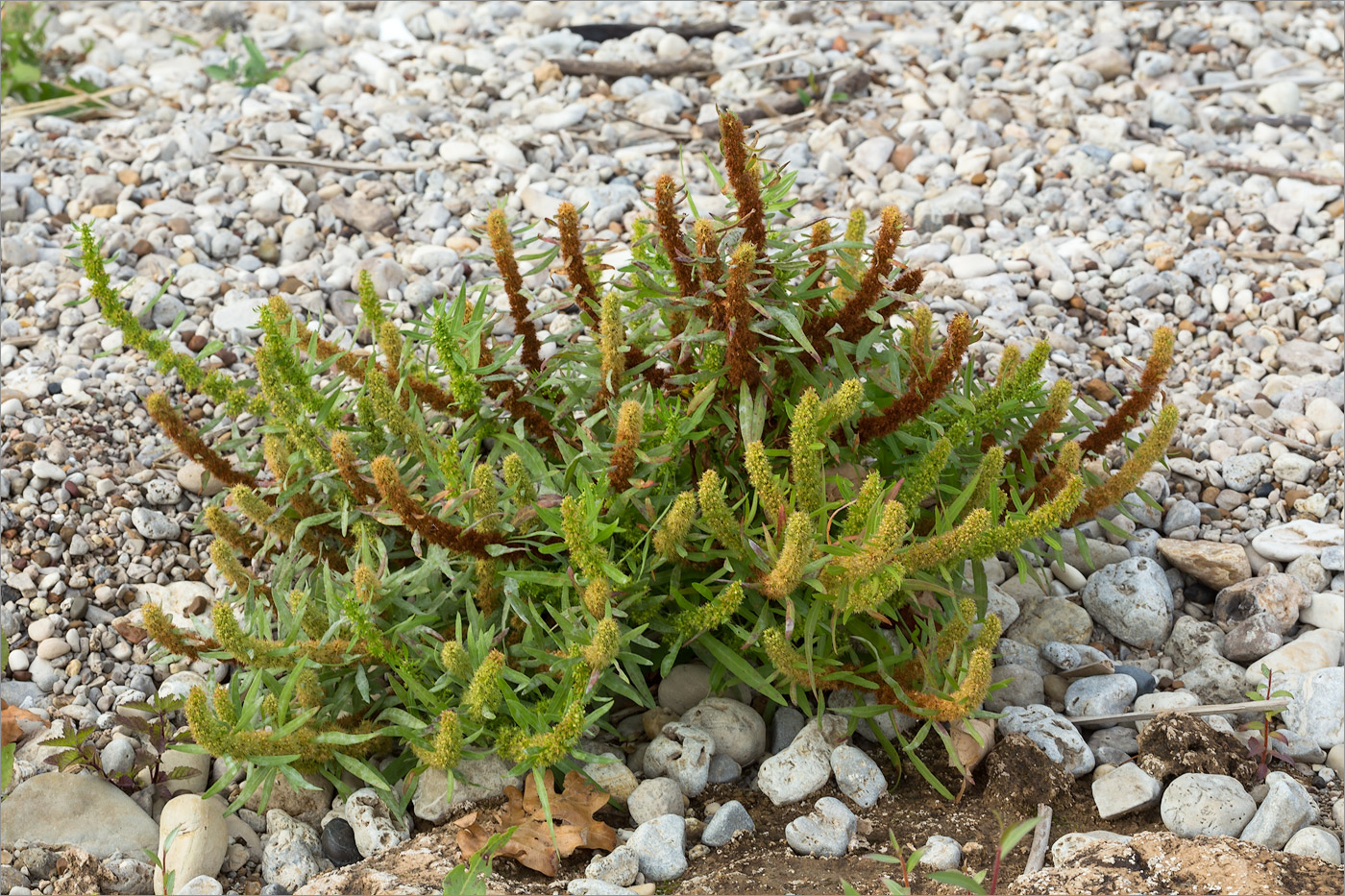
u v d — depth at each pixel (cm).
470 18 302
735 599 158
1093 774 164
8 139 232
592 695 163
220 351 196
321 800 162
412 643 160
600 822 158
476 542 159
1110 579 178
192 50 289
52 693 171
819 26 297
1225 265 214
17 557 178
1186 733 163
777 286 164
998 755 162
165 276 206
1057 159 235
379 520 159
